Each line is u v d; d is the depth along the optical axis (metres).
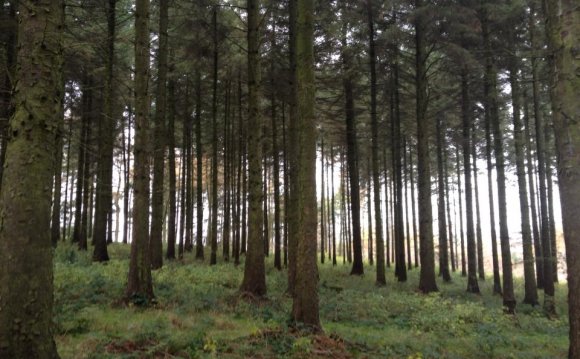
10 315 4.43
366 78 25.19
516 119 16.97
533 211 23.14
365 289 17.80
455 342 9.42
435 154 32.59
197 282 13.98
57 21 5.02
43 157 4.77
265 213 30.08
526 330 12.36
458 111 23.09
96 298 9.88
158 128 16.08
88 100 22.14
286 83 18.72
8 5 15.44
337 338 8.07
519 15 16.41
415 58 20.98
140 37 10.20
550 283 16.06
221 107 26.97
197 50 18.88
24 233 4.57
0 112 12.69
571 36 6.52
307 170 8.35
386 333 9.60
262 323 8.99
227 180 24.27
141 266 9.88
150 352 6.31
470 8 16.80
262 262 11.99
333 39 18.98
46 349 4.60
